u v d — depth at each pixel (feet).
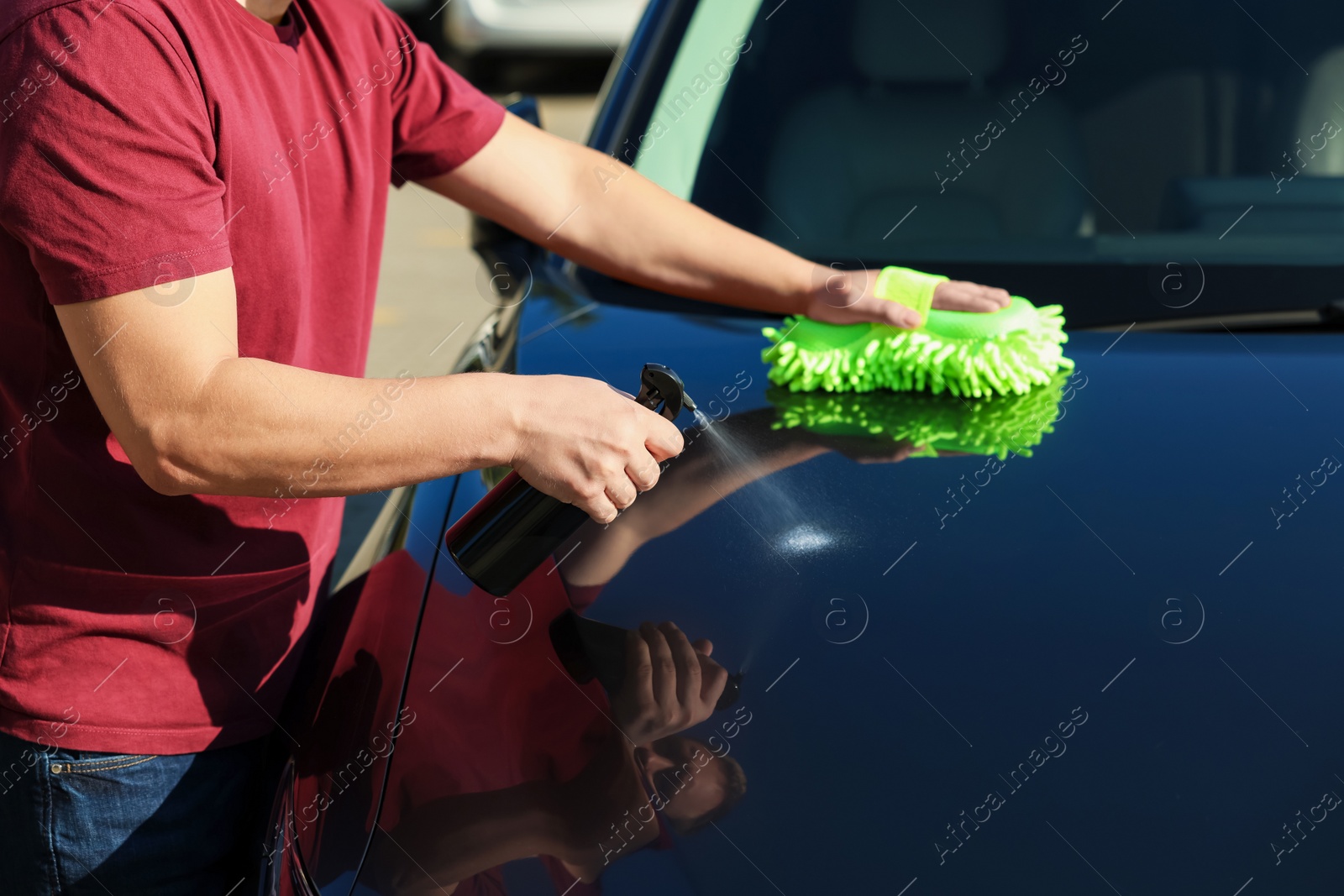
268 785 3.92
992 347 4.47
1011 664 3.17
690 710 3.14
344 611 4.23
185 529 3.75
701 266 4.89
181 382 3.03
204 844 4.04
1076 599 3.39
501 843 2.90
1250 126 5.65
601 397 3.21
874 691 3.12
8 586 3.75
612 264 4.99
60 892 3.95
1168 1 5.83
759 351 5.03
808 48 6.11
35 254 3.03
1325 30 5.67
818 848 2.72
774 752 2.97
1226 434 4.13
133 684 3.80
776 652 3.29
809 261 5.10
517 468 3.22
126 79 3.01
